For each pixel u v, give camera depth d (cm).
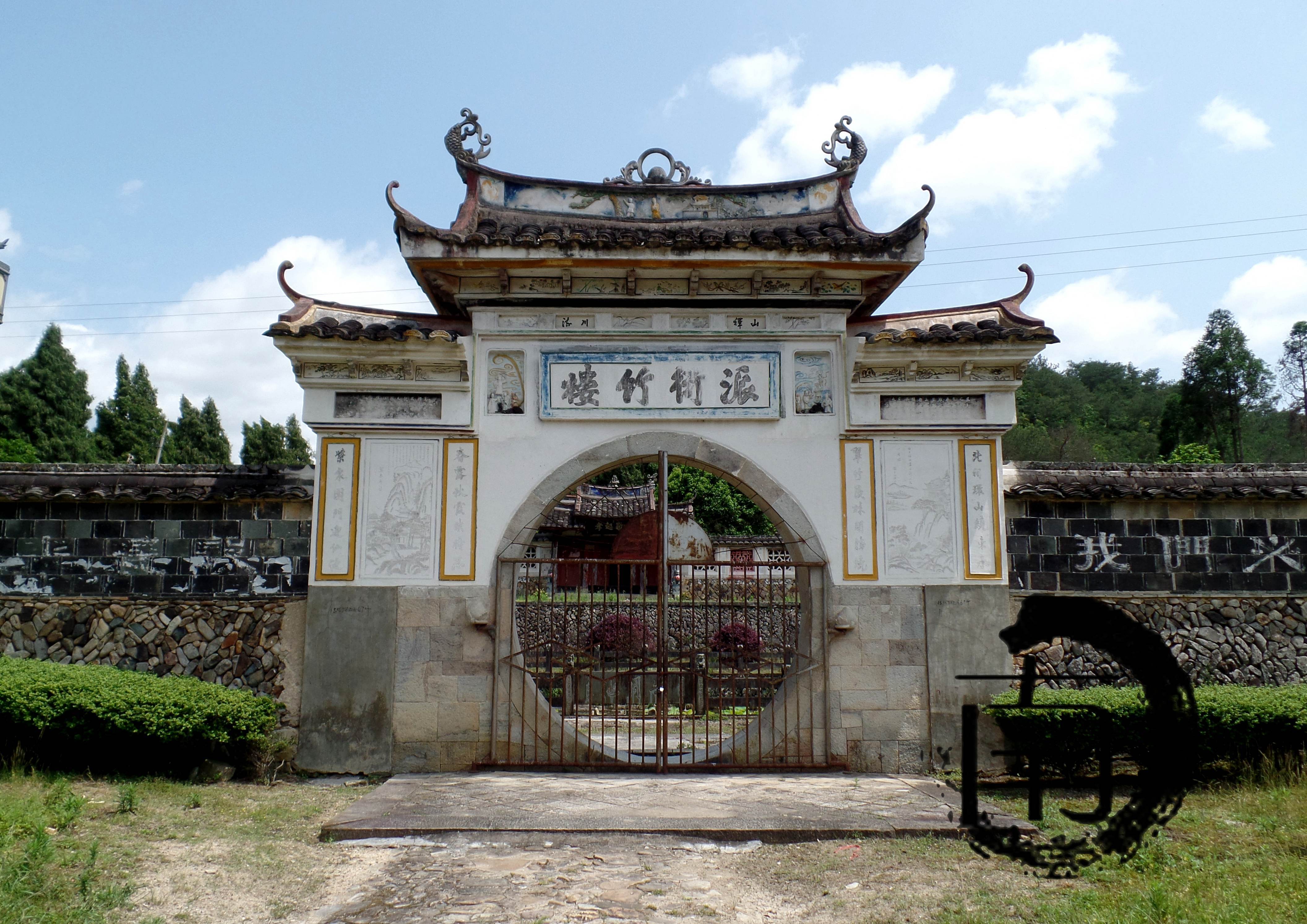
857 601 897
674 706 1497
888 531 907
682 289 928
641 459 934
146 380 3616
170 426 3753
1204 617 934
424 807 704
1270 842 621
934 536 907
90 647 898
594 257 873
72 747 784
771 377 930
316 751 865
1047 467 960
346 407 909
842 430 920
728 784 809
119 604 907
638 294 925
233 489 909
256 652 896
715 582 1784
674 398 924
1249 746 791
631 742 1036
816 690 889
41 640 899
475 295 924
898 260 884
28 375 2889
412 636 881
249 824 670
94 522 917
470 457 910
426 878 572
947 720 882
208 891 531
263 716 836
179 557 913
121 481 915
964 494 913
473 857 611
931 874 569
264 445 3934
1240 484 941
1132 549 939
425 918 509
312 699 872
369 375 909
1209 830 653
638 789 784
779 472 917
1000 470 919
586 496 3022
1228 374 3762
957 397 925
